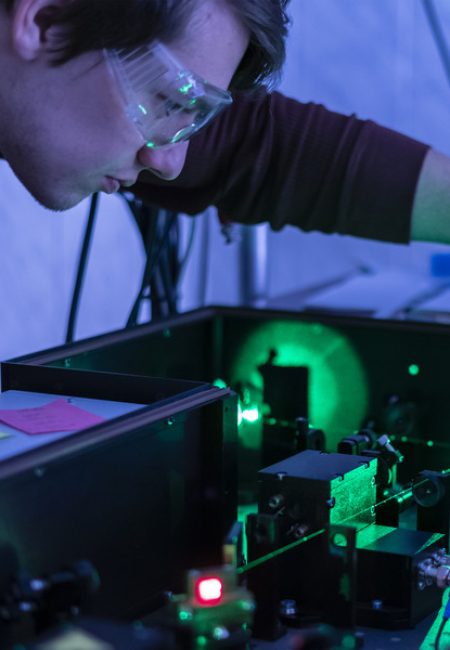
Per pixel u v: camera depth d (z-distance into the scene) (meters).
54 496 0.76
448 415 1.21
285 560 0.87
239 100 1.22
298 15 2.54
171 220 1.54
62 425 0.84
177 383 0.93
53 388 0.97
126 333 1.22
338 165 1.22
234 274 2.46
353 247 2.76
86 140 0.89
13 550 0.72
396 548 0.91
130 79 0.85
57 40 0.85
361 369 1.27
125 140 0.89
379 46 2.62
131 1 0.82
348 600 0.83
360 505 0.94
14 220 2.03
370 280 2.51
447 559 0.94
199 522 0.94
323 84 2.62
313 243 2.73
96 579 0.70
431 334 1.22
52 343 2.16
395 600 0.89
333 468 0.91
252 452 1.29
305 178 1.24
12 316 2.04
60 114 0.88
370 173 1.22
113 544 0.82
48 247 2.13
